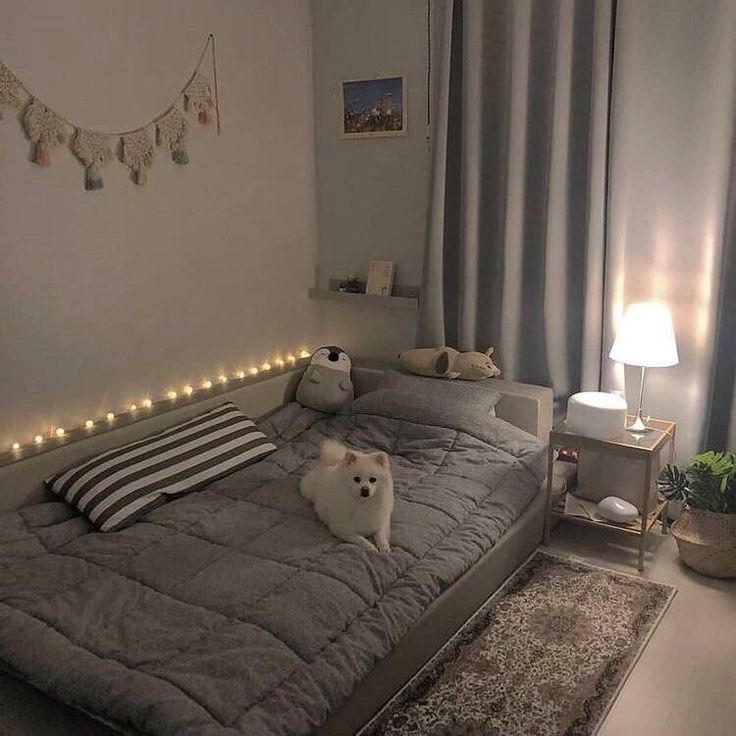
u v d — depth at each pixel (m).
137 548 2.41
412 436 3.19
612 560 2.95
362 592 2.16
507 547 2.73
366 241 3.90
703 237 2.98
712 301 2.97
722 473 2.78
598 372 3.30
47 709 1.82
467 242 3.48
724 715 2.11
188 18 3.16
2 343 2.66
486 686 2.20
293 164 3.83
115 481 2.67
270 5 3.55
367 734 2.01
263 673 1.80
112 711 1.70
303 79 3.81
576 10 3.08
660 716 2.11
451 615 2.39
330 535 2.46
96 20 2.80
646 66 2.97
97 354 2.99
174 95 3.14
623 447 2.83
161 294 3.22
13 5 2.54
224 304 3.53
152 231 3.14
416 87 3.57
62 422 2.90
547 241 3.26
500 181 3.44
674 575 2.83
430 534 2.50
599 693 2.17
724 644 2.42
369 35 3.66
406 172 3.70
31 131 2.64
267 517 2.60
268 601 2.07
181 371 3.36
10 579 2.22
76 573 2.26
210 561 2.31
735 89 2.82
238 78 3.44
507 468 2.96
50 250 2.77
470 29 3.27
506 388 3.38
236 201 3.52
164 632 1.95
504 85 3.33
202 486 2.87
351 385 3.71
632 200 3.11
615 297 3.18
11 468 2.65
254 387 3.60
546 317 3.34
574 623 2.51
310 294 4.03
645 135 3.03
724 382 3.07
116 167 2.96
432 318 3.62
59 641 1.92
